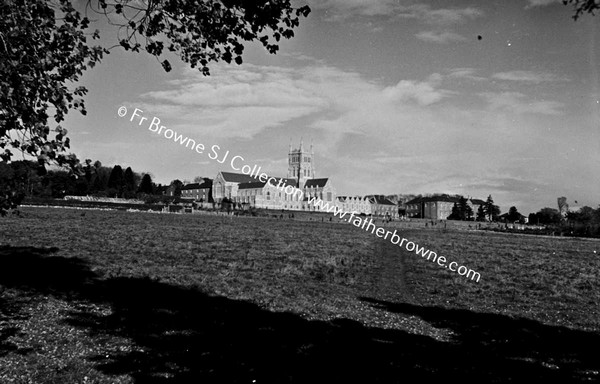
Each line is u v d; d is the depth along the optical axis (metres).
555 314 18.98
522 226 136.88
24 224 44.94
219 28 10.66
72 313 14.30
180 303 16.28
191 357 11.09
